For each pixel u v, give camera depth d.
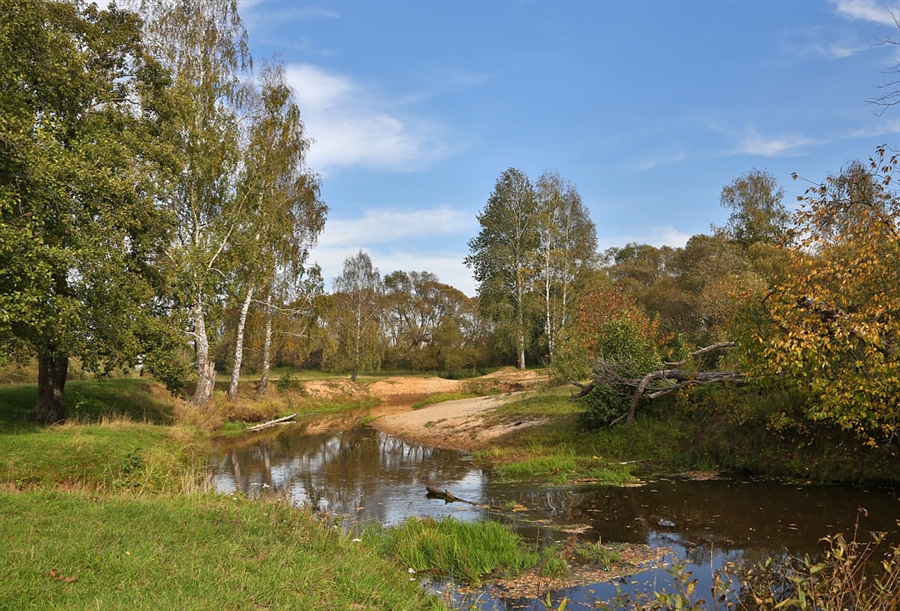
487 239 52.69
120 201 17.88
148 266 21.16
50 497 9.52
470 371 63.06
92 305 17.30
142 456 14.91
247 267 29.30
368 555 8.04
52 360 19.42
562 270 48.41
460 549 9.01
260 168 29.42
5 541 6.87
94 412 22.58
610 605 7.17
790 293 11.89
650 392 18.81
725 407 16.92
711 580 8.03
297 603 5.74
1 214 13.97
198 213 27.17
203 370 28.56
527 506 12.64
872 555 8.64
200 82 27.88
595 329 27.38
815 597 5.84
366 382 54.59
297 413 37.50
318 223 37.44
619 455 17.52
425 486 15.22
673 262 55.00
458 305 83.81
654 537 10.16
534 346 52.03
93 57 20.12
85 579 5.84
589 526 10.94
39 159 14.44
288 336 40.31
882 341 10.87
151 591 5.61
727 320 13.96
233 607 5.45
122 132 19.98
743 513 11.31
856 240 11.18
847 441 13.74
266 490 14.50
